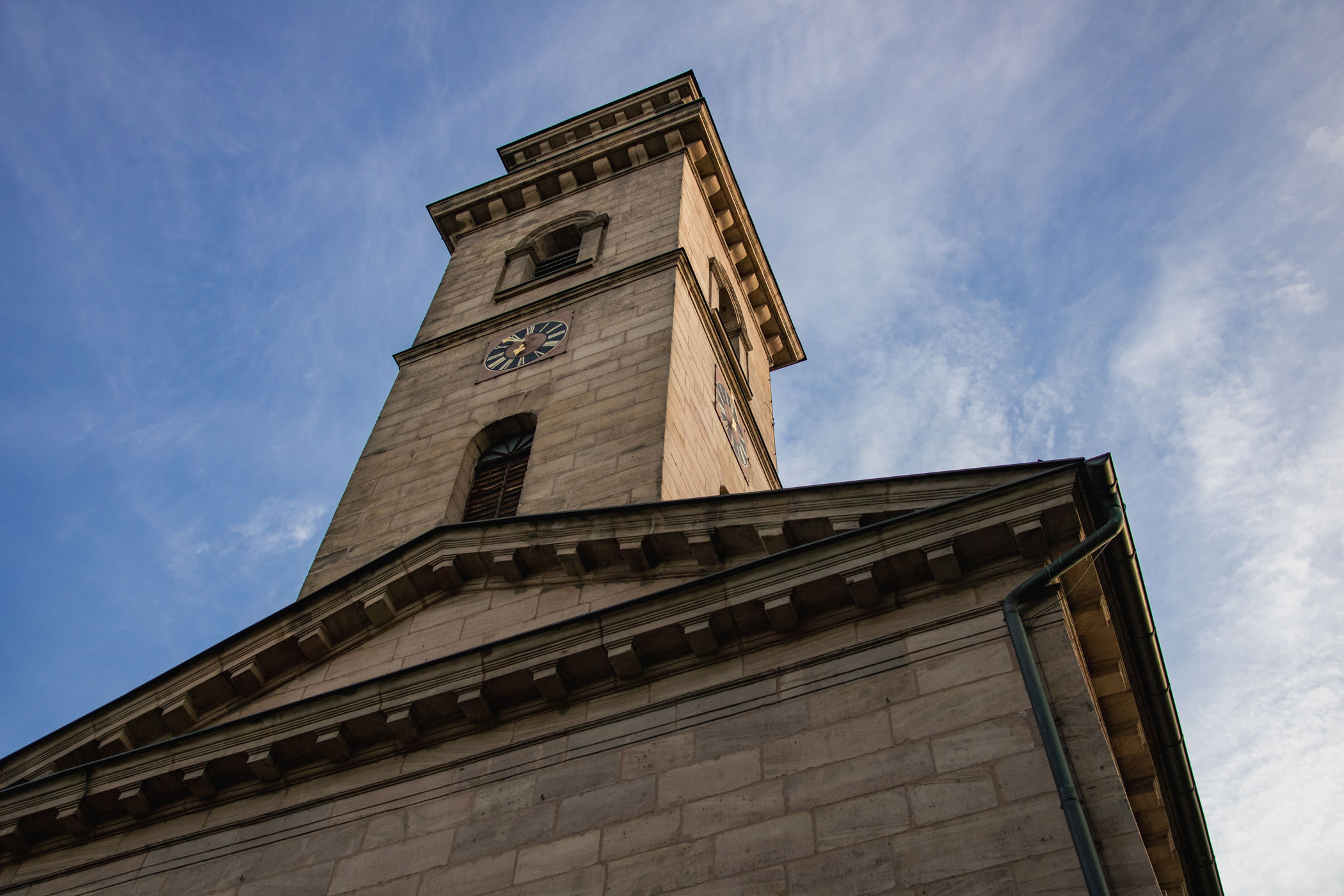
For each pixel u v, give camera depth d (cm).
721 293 4159
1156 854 1850
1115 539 1566
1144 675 1712
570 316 3262
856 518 1727
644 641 1678
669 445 2584
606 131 4819
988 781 1361
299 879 1633
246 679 2053
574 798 1565
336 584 2102
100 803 1847
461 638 1970
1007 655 1485
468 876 1527
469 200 4284
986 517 1588
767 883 1359
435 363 3328
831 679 1559
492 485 2759
